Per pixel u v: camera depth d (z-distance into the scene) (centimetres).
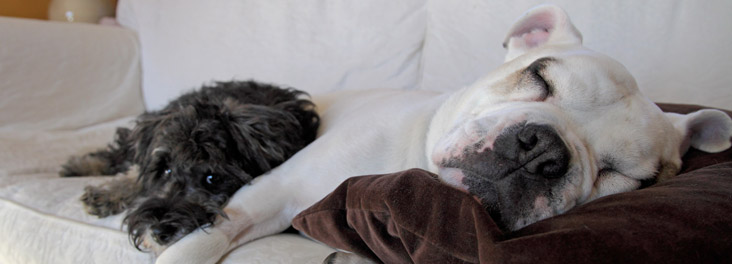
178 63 304
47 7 367
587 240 61
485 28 212
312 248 116
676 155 111
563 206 87
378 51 238
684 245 60
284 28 266
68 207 150
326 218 97
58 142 237
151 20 313
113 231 133
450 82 224
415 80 237
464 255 72
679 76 181
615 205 74
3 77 249
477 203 76
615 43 191
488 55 212
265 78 274
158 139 150
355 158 134
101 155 214
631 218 67
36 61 264
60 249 135
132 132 184
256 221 127
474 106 117
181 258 109
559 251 60
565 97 103
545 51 123
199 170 143
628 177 101
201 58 295
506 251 63
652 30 184
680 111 138
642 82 189
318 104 203
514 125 90
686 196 74
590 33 194
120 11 335
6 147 207
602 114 103
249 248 120
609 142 100
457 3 217
